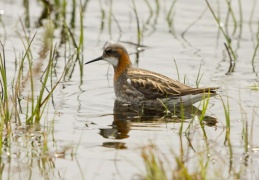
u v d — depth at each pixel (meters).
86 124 12.90
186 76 16.08
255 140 12.04
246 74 16.14
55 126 12.70
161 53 17.77
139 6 21.42
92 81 15.79
